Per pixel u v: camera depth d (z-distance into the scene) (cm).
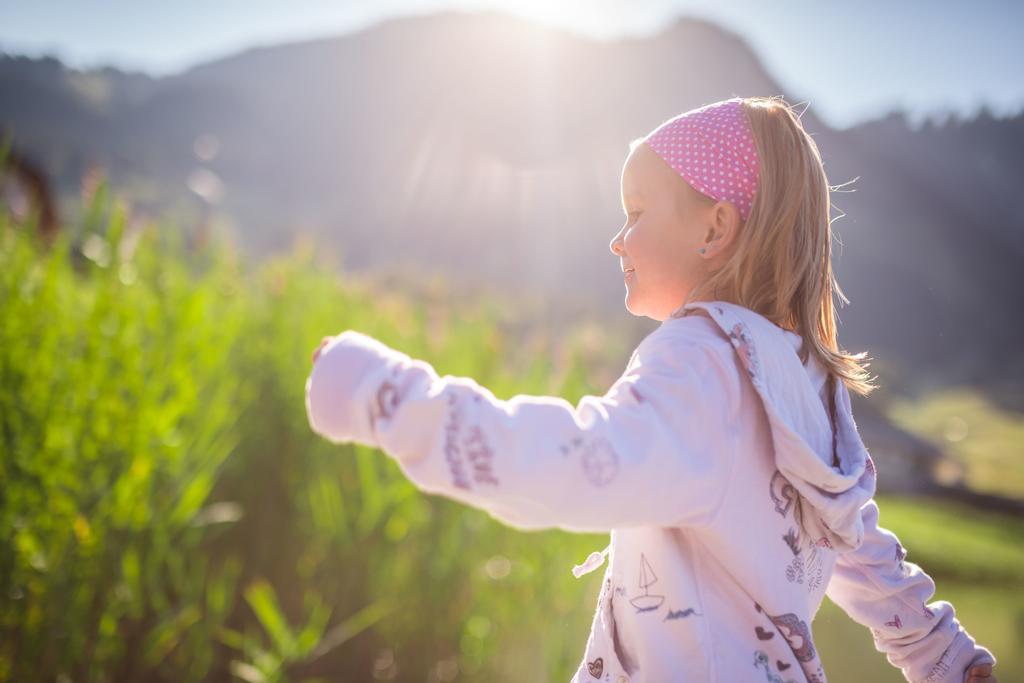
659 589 103
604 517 90
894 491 1441
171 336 291
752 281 111
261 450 329
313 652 281
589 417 91
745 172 110
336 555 313
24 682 224
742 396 100
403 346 385
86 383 243
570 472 87
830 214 127
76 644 235
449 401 87
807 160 114
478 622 324
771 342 104
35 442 228
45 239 280
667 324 106
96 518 237
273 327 360
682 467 93
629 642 106
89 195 287
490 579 324
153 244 330
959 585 797
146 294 305
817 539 106
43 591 227
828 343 124
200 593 289
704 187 109
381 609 306
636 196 115
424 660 314
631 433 92
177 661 275
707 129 111
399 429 87
